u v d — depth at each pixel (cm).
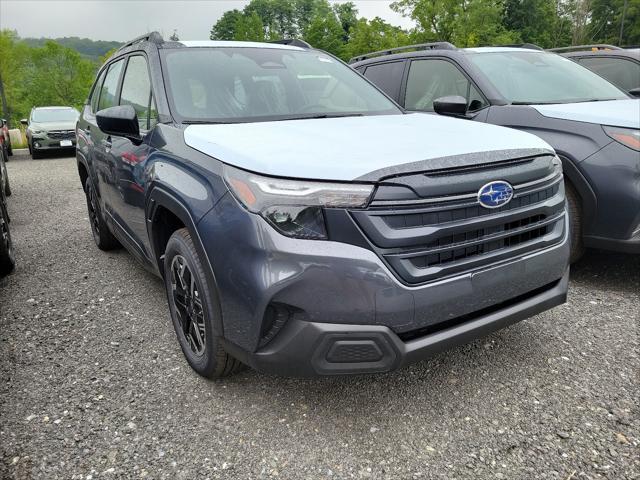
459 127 281
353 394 262
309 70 367
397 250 207
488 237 228
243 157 228
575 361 286
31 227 646
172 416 248
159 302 385
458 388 264
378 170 208
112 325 349
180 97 311
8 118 3456
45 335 338
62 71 5147
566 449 219
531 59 500
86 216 698
